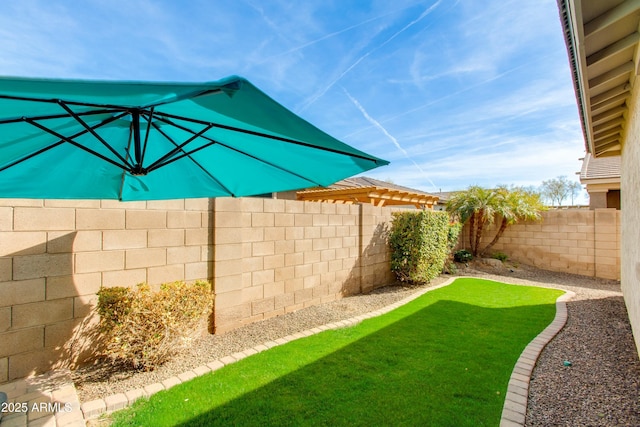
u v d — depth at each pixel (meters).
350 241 8.16
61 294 3.94
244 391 3.63
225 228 5.46
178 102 1.74
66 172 2.96
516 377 3.96
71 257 4.00
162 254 4.77
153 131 2.57
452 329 5.65
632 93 4.42
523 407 3.35
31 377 3.73
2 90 1.40
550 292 8.54
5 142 2.23
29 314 3.73
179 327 4.27
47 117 1.89
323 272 7.41
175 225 4.91
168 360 4.34
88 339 4.14
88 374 3.95
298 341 5.10
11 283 3.62
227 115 1.84
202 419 3.13
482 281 9.96
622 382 3.87
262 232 6.12
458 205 13.12
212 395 3.55
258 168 3.11
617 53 3.41
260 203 6.08
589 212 11.20
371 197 11.05
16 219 3.64
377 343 5.00
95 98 1.56
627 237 6.29
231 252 5.55
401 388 3.71
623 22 2.96
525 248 12.55
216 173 3.27
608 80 3.88
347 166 2.78
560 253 11.77
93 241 4.16
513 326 5.82
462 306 7.14
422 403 3.41
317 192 12.59
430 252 9.34
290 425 3.06
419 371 4.11
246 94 1.52
